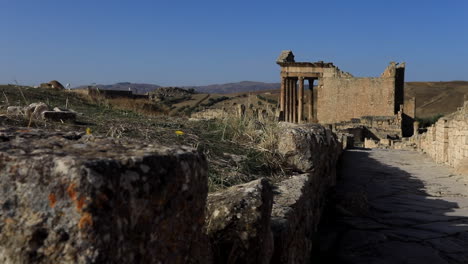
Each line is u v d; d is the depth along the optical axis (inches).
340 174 568.4
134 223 64.6
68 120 267.1
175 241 74.5
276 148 260.1
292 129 262.1
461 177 562.9
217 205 118.3
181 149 82.3
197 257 82.8
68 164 60.6
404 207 363.3
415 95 5088.6
